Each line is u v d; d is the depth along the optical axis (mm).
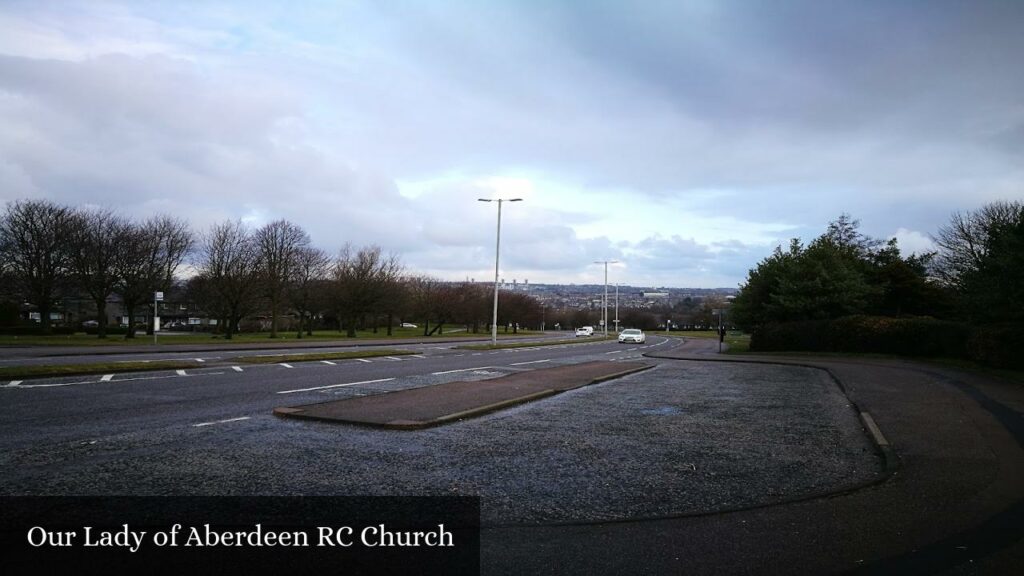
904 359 30547
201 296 60031
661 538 5680
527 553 5289
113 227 53688
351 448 9352
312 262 65312
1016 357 22688
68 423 10945
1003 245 24766
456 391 16281
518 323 112938
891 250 48781
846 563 5113
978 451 9469
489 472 8086
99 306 52062
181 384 17094
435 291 81625
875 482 7723
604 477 7922
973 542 5613
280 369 22703
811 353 35562
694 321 129625
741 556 5250
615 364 27656
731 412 13820
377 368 24250
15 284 50875
